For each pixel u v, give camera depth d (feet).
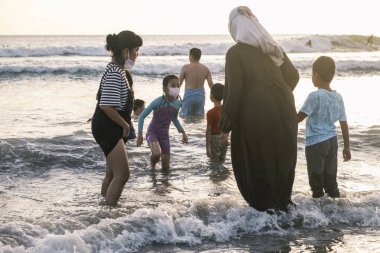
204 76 37.68
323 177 16.25
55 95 49.32
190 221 14.03
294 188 19.12
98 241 12.43
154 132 21.98
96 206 16.53
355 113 38.55
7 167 21.83
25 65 78.33
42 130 29.73
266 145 14.30
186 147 26.58
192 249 12.87
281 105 14.51
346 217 15.46
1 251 11.08
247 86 14.57
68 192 18.58
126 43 15.74
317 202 15.81
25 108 39.50
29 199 17.52
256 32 14.71
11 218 15.14
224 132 14.76
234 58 14.57
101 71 78.89
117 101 15.42
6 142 24.75
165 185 19.70
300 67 94.48
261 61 14.66
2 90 53.11
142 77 71.77
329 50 181.47
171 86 21.59
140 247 12.80
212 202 15.31
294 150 14.73
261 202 14.74
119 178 16.37
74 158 23.38
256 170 14.47
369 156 24.86
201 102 37.70
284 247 13.19
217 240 13.55
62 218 14.11
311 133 16.14
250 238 13.78
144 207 16.17
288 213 15.12
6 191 18.57
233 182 20.33
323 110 15.99
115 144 16.10
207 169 22.40
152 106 21.57
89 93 51.70
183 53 136.36
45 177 20.77
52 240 11.74
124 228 13.17
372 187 19.47
